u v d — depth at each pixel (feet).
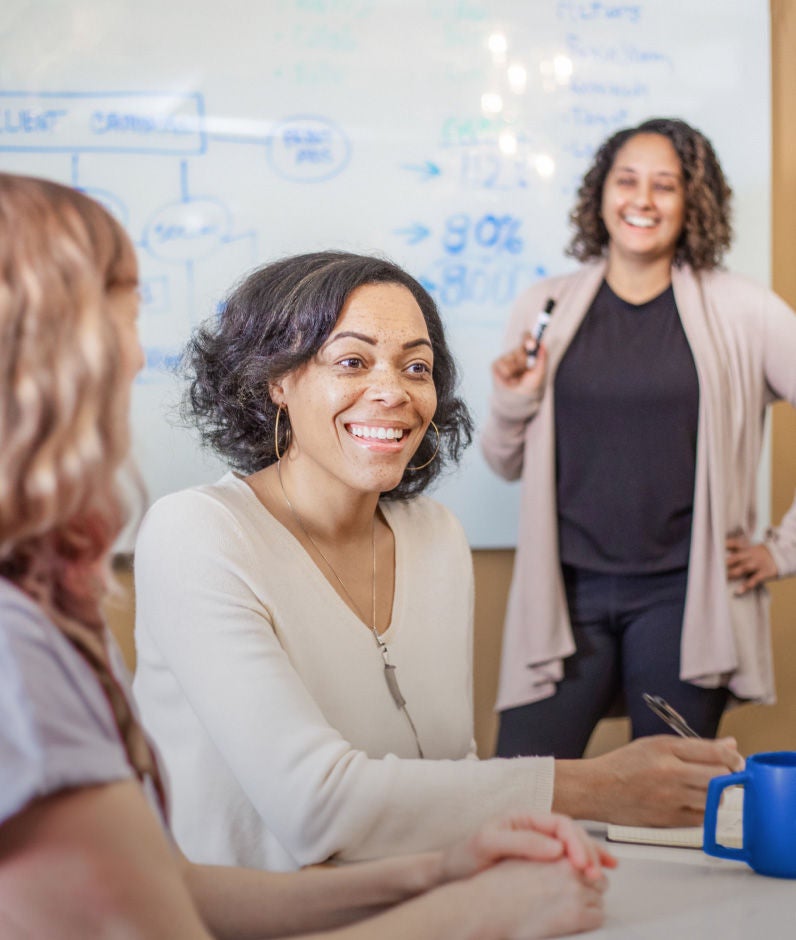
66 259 1.87
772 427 8.20
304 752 3.39
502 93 7.83
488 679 8.05
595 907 2.59
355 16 7.73
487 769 3.43
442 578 4.46
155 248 7.64
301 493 4.20
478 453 7.88
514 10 7.81
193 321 7.66
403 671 4.15
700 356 7.07
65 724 1.80
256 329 4.19
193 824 3.81
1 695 1.76
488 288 7.87
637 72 7.93
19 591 1.88
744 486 7.24
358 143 7.76
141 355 2.17
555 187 7.89
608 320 7.32
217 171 7.66
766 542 7.27
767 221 8.01
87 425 1.85
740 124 8.00
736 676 7.09
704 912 2.73
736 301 7.26
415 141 7.79
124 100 7.57
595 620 7.16
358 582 4.23
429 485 4.82
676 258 7.30
